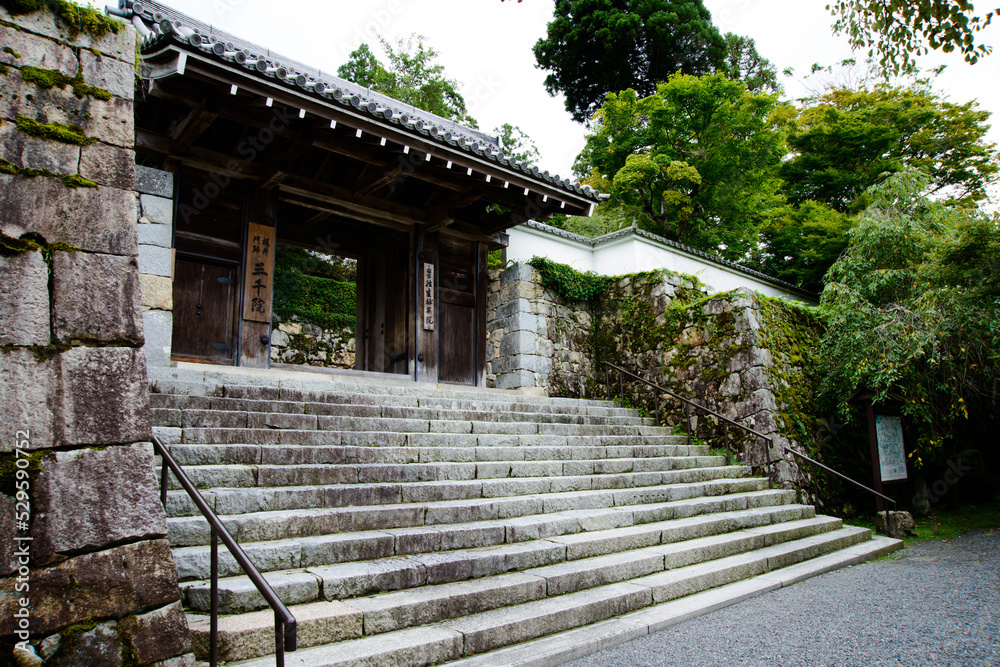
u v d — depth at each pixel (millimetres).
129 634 2463
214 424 5094
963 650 3602
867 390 8078
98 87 2852
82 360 2592
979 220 8023
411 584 3695
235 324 7445
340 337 13641
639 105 18188
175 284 7098
